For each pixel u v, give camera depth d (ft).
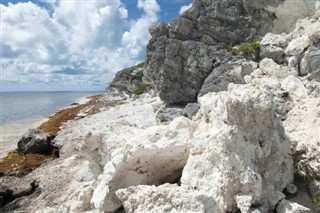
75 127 102.06
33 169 71.92
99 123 100.22
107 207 32.19
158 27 82.43
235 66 61.82
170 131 35.73
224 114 31.53
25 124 152.76
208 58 68.28
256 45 64.18
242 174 28.19
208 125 34.24
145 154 33.32
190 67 69.82
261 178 28.14
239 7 75.82
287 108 44.29
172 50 71.56
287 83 47.39
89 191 37.17
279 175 30.66
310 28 55.42
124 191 29.91
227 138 29.48
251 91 34.01
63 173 60.49
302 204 28.84
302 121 40.34
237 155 28.89
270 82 51.08
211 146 30.35
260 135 31.22
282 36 63.21
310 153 33.65
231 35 74.54
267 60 55.88
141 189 29.43
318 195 29.01
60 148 83.35
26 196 55.47
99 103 166.40
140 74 165.37
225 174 28.55
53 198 50.49
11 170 72.64
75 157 69.87
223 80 61.36
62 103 295.69
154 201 27.96
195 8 77.20
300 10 72.18
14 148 99.09
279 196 28.63
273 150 31.30
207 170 29.84
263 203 27.78
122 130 40.37
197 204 26.07
